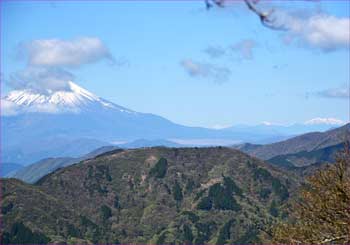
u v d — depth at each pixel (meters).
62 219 101.62
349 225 20.98
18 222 91.88
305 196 21.92
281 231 22.20
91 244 97.44
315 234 21.53
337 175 21.27
